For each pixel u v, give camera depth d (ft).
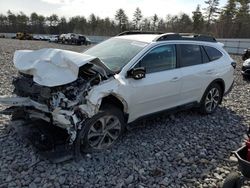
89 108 13.08
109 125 14.37
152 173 13.00
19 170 12.39
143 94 15.55
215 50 21.21
